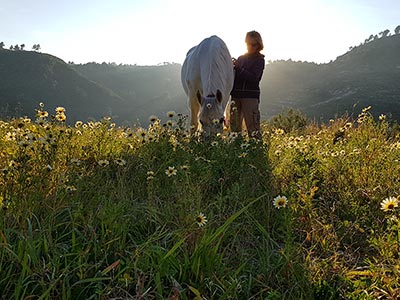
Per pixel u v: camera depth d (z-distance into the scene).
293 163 4.32
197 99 7.62
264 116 119.56
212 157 4.28
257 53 7.38
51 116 4.15
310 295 1.99
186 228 2.54
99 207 2.79
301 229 2.93
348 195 3.50
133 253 2.28
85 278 2.08
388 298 2.00
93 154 4.31
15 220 2.45
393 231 2.67
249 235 2.80
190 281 2.11
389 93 137.12
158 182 3.53
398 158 4.67
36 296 1.92
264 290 2.06
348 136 6.43
